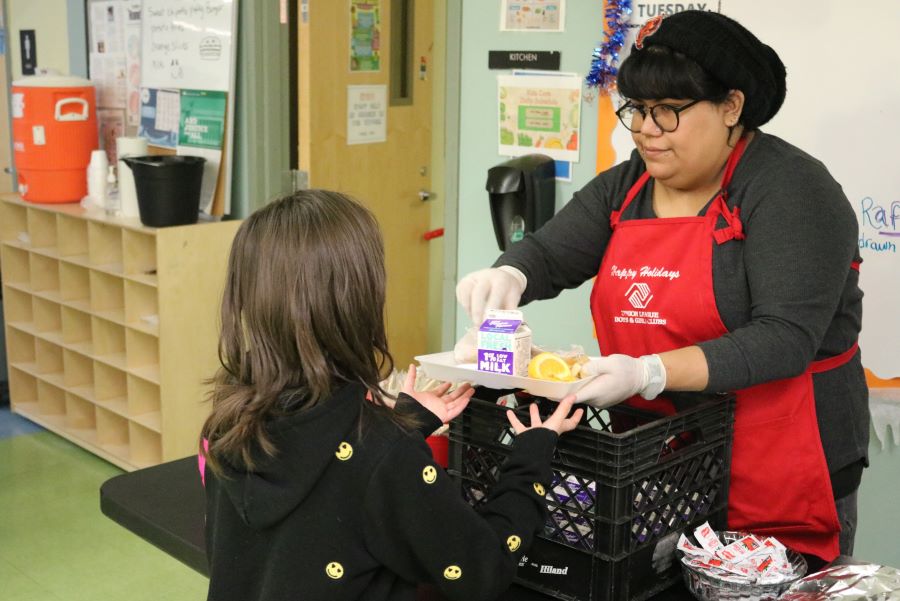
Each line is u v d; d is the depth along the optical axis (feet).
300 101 12.30
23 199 13.62
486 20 9.11
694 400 4.94
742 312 4.90
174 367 11.78
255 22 11.95
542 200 8.76
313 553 3.65
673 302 5.05
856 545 8.00
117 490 5.44
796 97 7.48
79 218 12.66
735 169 4.95
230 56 12.14
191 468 5.78
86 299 13.42
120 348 12.98
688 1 7.80
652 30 4.72
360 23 12.94
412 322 14.88
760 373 4.50
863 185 7.30
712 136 4.78
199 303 11.87
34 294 13.73
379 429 3.67
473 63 9.29
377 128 13.55
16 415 14.88
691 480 4.55
